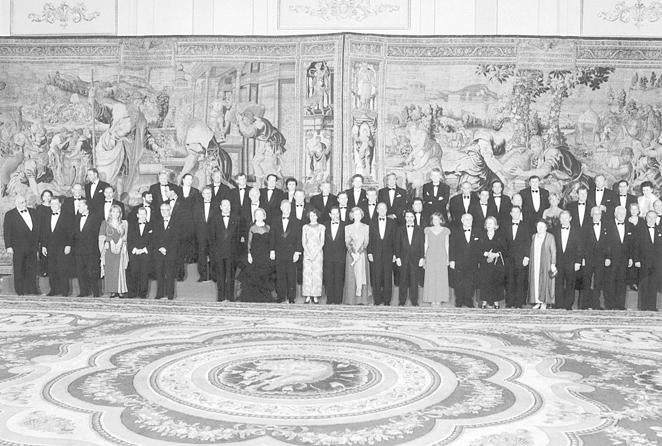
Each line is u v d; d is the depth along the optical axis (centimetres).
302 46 1516
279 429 582
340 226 1327
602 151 1480
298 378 740
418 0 1543
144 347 885
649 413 628
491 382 729
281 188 1521
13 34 1592
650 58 1471
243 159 1530
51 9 1593
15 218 1393
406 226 1321
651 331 1026
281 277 1332
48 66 1548
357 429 582
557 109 1484
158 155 1540
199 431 576
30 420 600
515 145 1489
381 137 1507
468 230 1312
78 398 665
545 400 666
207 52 1530
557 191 1483
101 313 1150
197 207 1397
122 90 1541
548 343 930
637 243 1290
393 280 1356
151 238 1365
